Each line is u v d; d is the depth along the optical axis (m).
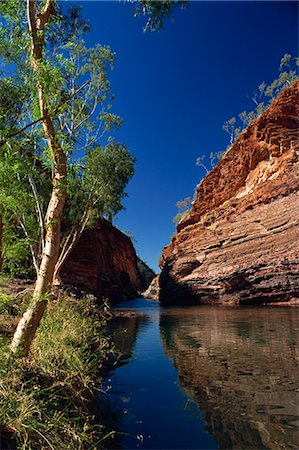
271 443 4.23
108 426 4.95
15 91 4.70
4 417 3.13
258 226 33.75
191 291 39.91
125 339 13.32
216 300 36.06
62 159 5.20
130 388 6.79
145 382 7.18
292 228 30.06
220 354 9.66
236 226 36.53
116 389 6.75
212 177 49.19
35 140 5.04
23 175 4.70
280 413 5.16
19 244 5.61
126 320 21.06
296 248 28.75
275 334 12.81
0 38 4.92
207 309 28.73
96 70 9.44
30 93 4.84
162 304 42.25
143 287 95.69
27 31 5.00
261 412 5.24
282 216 31.56
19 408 3.27
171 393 6.40
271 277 30.00
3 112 4.38
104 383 7.14
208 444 4.28
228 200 43.62
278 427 4.68
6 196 4.71
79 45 7.46
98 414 5.30
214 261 37.50
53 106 4.96
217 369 7.95
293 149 35.28
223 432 4.61
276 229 31.53
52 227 5.05
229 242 36.53
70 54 8.11
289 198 31.94
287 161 34.78
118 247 63.31
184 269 42.09
